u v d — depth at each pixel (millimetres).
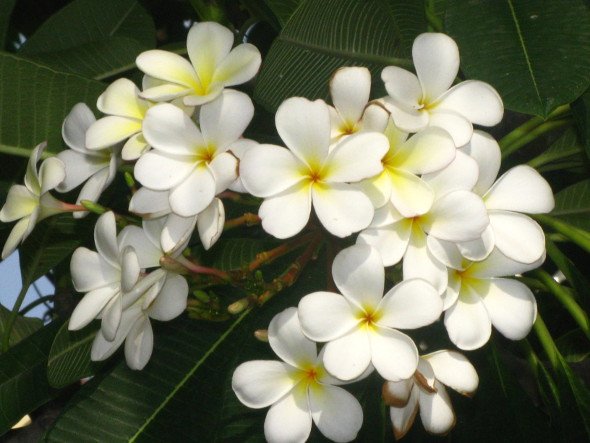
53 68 806
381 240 625
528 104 680
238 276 696
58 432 729
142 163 650
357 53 774
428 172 620
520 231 643
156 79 691
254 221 691
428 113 650
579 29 701
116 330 646
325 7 741
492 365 750
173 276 671
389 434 754
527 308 654
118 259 673
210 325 762
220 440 725
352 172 611
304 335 630
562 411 734
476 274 654
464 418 772
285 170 624
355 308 625
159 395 745
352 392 727
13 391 819
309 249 718
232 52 669
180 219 651
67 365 771
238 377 655
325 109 617
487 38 708
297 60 769
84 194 716
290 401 656
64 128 725
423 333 767
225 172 633
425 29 767
